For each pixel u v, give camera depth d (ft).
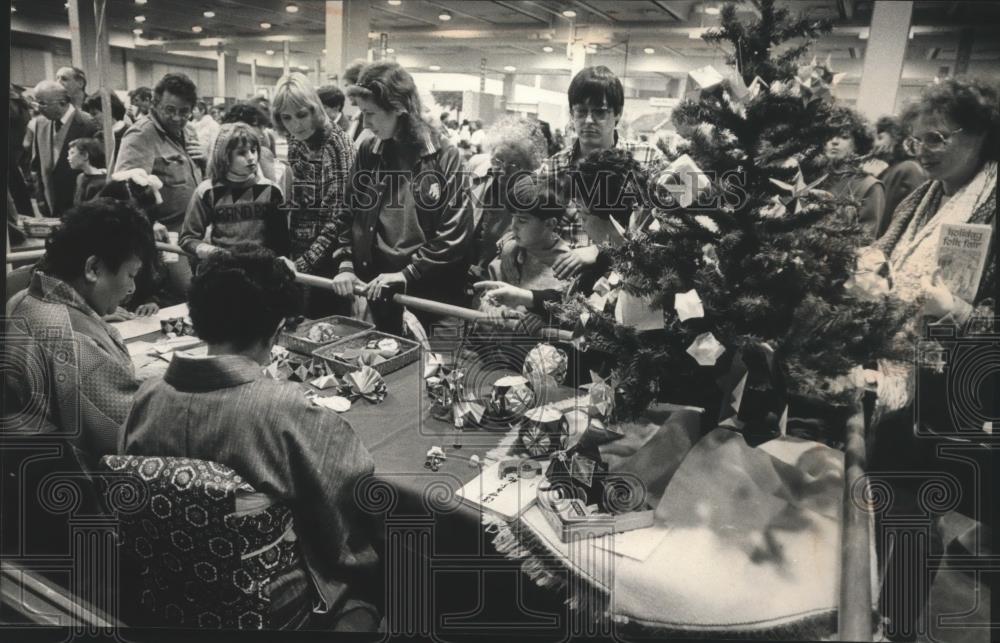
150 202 6.89
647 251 4.77
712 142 4.55
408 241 6.39
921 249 4.78
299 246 6.82
